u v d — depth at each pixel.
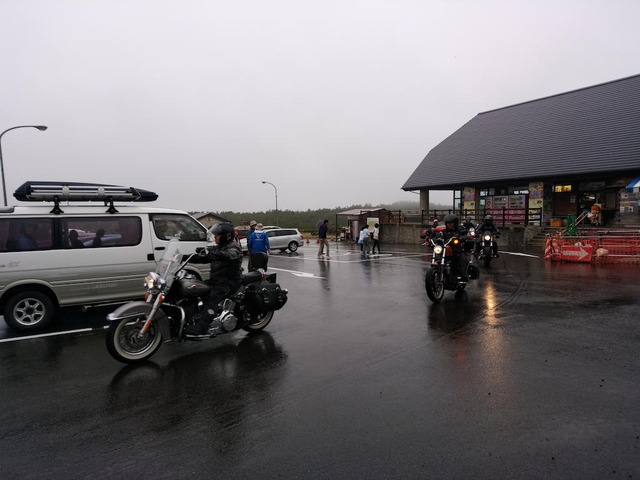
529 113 28.34
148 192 7.64
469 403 3.64
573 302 7.54
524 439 3.04
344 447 3.00
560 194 22.95
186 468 2.79
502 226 21.17
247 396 3.91
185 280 5.12
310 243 30.39
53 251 6.62
